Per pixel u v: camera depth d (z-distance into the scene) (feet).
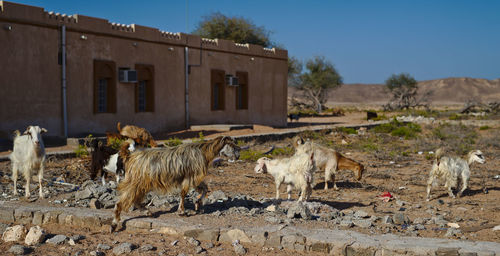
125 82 77.05
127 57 78.18
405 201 35.04
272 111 116.57
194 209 27.58
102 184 35.94
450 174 35.35
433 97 616.39
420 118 137.80
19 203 29.30
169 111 87.30
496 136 85.25
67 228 25.27
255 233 22.71
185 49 90.43
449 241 21.44
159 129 85.20
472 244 20.85
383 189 39.47
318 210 28.48
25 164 30.55
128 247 21.54
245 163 53.62
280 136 81.00
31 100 63.57
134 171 24.53
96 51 72.54
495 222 27.89
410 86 294.66
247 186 40.37
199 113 94.27
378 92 614.75
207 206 28.58
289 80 260.62
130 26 79.20
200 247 21.86
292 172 31.24
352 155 64.23
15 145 31.30
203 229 23.35
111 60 75.20
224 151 26.37
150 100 83.56
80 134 69.41
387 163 56.59
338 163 39.32
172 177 24.86
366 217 28.43
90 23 71.46
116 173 35.12
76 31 69.31
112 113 75.92
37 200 30.17
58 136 63.77
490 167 52.44
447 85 649.61
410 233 24.07
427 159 60.08
